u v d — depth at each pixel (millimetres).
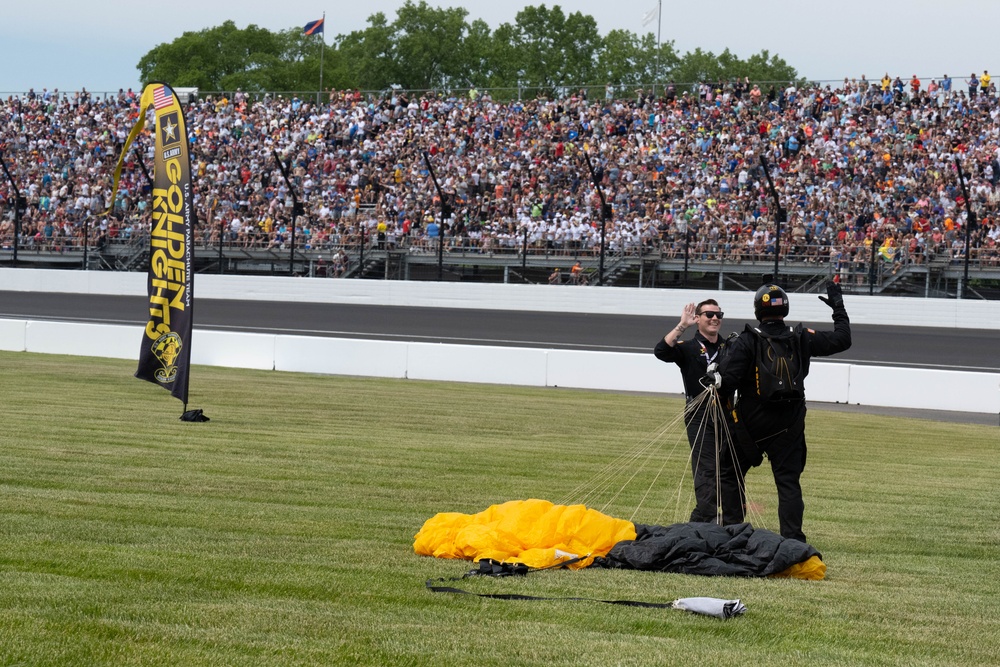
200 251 36438
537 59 79062
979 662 4199
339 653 3936
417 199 36594
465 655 3963
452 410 14625
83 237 37406
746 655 4109
